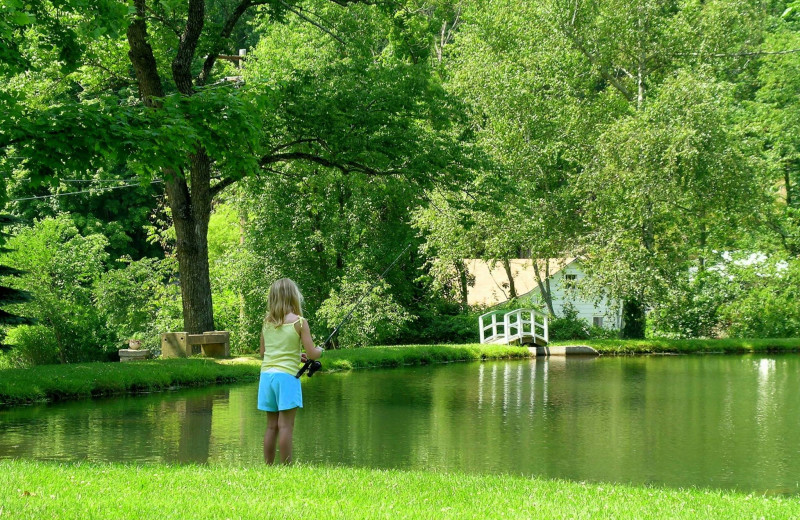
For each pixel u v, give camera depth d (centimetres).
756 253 3728
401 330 3359
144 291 2958
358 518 492
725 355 2875
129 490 565
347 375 2017
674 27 3209
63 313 2647
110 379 1514
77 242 2792
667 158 2888
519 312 2923
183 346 1942
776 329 3425
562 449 1029
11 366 2533
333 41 2648
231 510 504
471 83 3178
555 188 3316
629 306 3247
